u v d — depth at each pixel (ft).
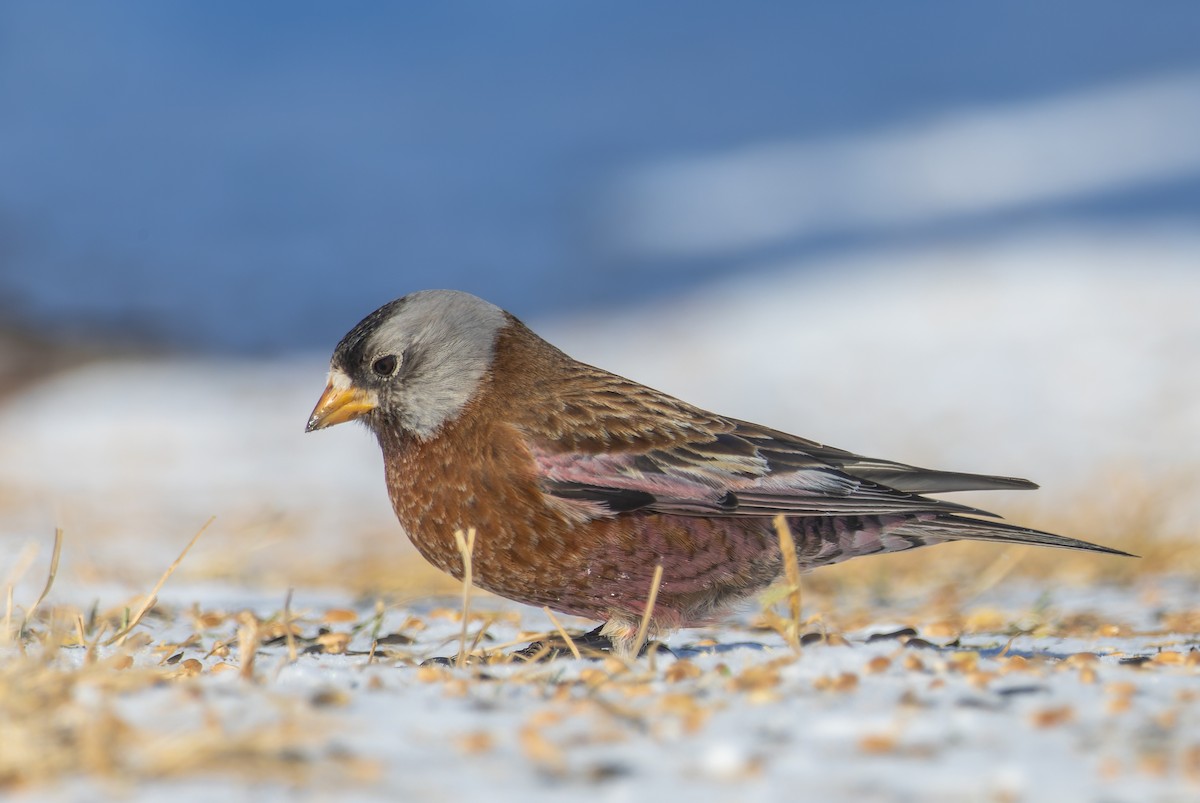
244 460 65.36
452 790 11.34
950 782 11.60
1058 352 68.95
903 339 73.72
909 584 33.12
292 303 113.39
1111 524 38.19
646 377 72.95
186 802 10.86
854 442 60.70
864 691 14.57
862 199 129.59
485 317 21.39
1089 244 89.35
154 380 84.99
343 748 12.32
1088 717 13.52
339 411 21.42
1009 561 29.68
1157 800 11.21
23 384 87.56
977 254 90.33
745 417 65.26
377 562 38.99
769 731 13.08
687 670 15.67
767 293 88.99
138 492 58.08
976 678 14.99
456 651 20.40
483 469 20.43
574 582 20.61
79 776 11.34
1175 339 68.74
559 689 15.01
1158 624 24.26
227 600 26.58
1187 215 97.19
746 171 151.43
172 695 13.82
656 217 134.31
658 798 11.23
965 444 58.70
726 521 20.65
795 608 17.42
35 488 58.85
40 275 112.27
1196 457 53.11
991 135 150.41
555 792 11.34
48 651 15.02
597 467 20.30
